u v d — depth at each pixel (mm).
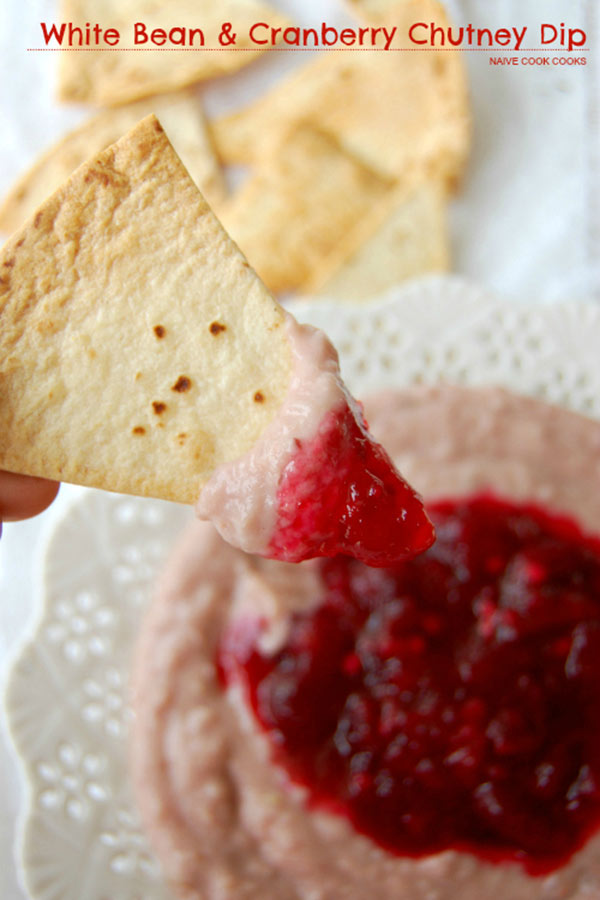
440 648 362
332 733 363
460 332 397
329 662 363
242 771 364
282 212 440
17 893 404
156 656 371
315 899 357
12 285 264
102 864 370
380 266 437
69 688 379
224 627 373
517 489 375
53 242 264
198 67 447
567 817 355
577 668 358
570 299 447
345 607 367
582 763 358
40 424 264
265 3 457
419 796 354
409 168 445
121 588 387
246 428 265
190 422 264
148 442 264
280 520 263
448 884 355
